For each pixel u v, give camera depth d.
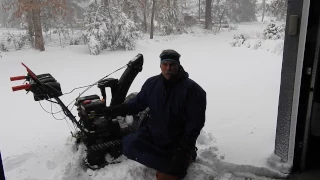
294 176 2.62
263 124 3.84
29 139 3.82
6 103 5.81
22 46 16.25
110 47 14.25
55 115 4.85
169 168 2.29
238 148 3.11
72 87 6.90
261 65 8.67
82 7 30.06
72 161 2.72
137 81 7.12
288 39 2.53
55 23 21.08
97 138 2.75
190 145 2.29
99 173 2.64
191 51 13.23
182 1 30.83
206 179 2.57
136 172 2.65
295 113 2.54
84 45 16.08
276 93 5.53
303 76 2.45
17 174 2.72
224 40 18.17
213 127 3.81
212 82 6.73
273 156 2.81
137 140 2.45
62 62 11.25
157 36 21.70
